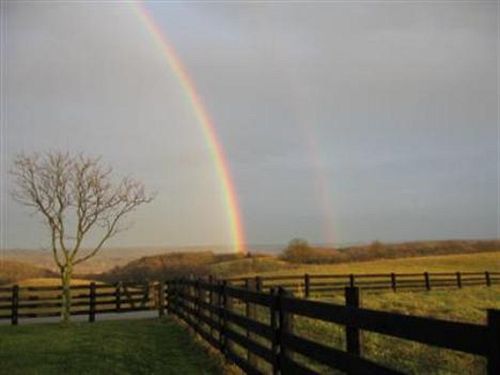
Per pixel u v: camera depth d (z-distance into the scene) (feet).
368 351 39.06
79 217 76.64
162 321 65.46
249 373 26.66
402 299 82.69
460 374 35.83
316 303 18.37
